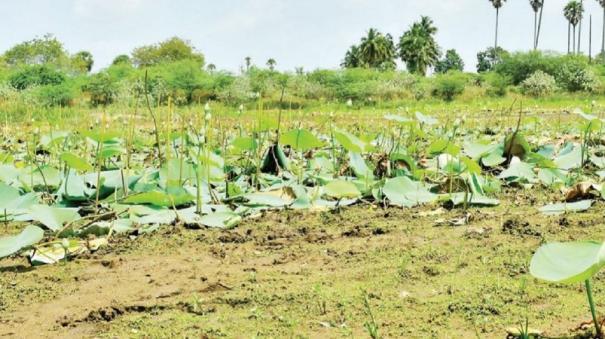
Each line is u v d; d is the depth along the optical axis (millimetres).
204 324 2273
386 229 3521
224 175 4836
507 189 4734
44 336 2238
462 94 34656
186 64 33438
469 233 3371
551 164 5031
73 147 7043
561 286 2486
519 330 2045
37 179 4668
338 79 35750
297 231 3598
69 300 2566
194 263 3031
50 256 3137
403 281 2648
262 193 4461
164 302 2500
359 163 4902
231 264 3008
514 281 2572
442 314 2271
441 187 4609
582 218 3611
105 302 2527
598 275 2578
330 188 4137
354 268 2867
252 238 3465
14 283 2789
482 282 2580
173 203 3883
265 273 2844
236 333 2184
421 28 68812
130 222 3711
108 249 3303
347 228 3625
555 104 24734
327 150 6797
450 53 92750
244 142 5062
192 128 6852
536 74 35656
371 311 2326
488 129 9391
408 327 2168
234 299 2494
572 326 2100
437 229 3508
